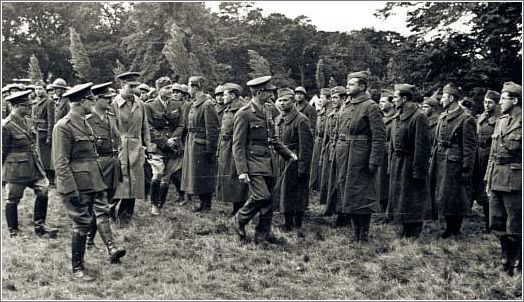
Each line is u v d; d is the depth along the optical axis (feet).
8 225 25.40
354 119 24.73
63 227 27.12
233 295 18.53
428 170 26.43
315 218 30.58
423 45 45.24
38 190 25.27
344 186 24.93
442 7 43.88
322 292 19.01
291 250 23.71
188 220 28.60
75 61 109.40
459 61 44.24
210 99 31.63
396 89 26.76
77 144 19.98
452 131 26.45
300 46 134.00
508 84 20.71
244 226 24.71
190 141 31.30
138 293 18.42
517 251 21.01
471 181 27.22
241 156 23.79
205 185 31.04
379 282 19.94
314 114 37.45
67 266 20.93
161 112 31.68
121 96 27.66
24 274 19.98
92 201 20.98
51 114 35.17
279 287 19.47
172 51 102.83
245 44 132.77
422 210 26.11
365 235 25.11
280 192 27.50
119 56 144.05
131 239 24.70
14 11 156.56
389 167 28.68
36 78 101.35
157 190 30.07
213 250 23.31
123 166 26.86
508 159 20.35
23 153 25.02
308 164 26.40
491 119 28.32
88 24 160.86
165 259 22.13
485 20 40.34
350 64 108.58
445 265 21.95
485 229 28.81
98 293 18.33
